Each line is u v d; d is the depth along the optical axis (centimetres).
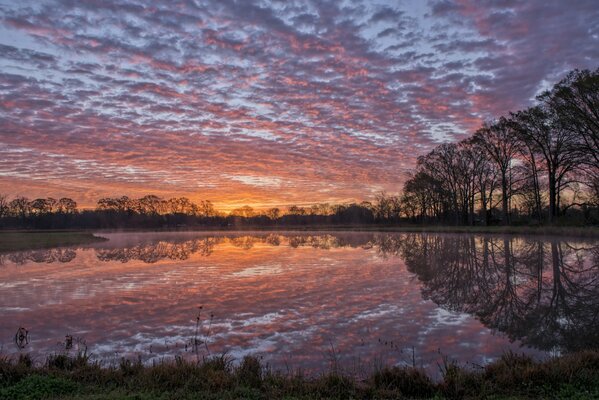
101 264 2677
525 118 5094
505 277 1873
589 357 730
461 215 8219
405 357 872
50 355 833
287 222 15588
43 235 7475
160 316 1237
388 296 1492
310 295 1520
